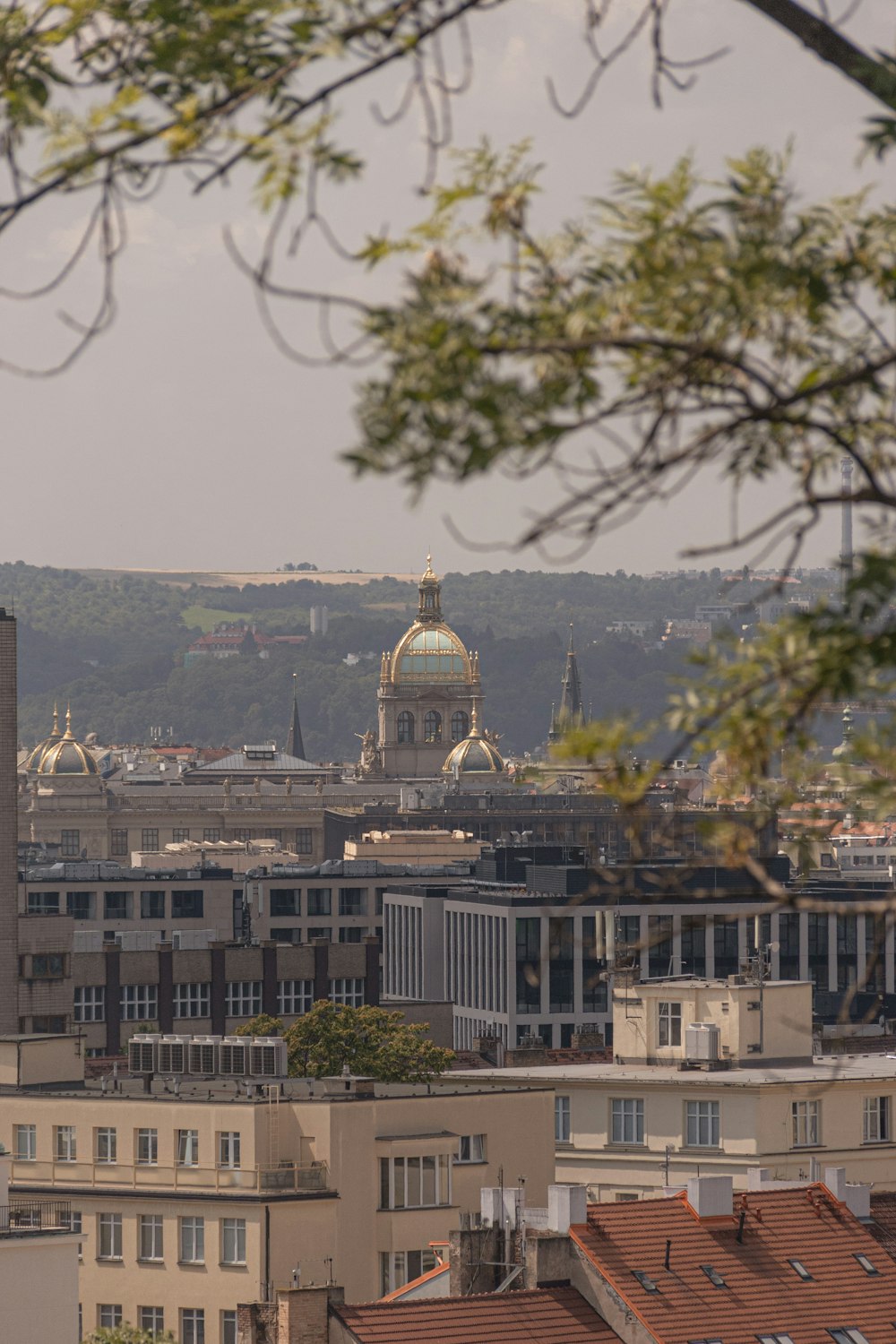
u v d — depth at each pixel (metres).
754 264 53.25
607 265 53.94
